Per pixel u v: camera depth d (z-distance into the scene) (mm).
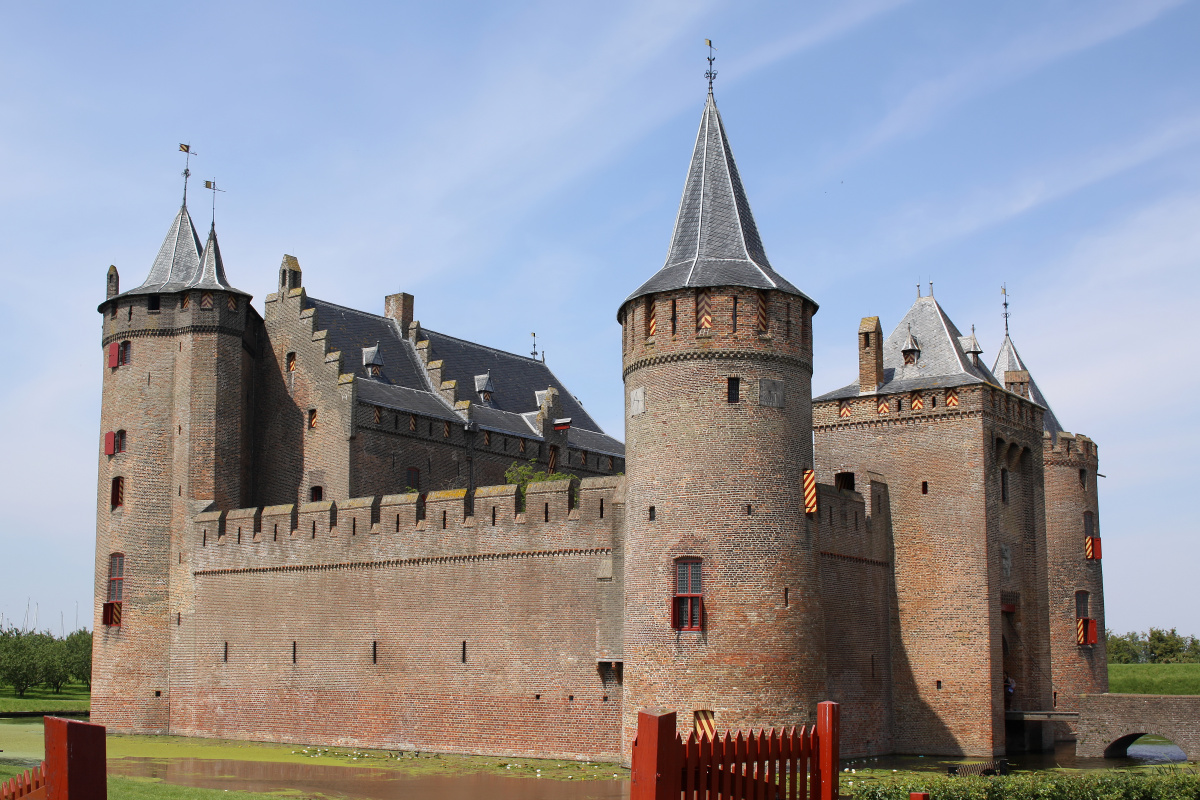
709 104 38406
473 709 38250
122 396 48750
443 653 39188
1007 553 43500
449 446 53031
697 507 33188
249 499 50438
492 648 38125
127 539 47438
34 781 13953
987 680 40250
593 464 61875
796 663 32969
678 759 13438
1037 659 44000
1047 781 23297
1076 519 51719
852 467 44000
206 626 45469
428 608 39781
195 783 30375
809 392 35312
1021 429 44500
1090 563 51719
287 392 51062
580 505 36906
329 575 42375
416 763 35625
